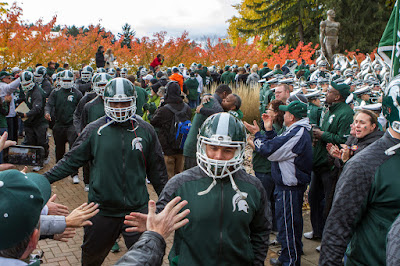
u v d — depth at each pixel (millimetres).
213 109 5531
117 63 20984
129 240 3703
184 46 23516
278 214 4234
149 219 1820
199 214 2371
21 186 1475
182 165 6699
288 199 4145
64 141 7598
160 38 23281
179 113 6363
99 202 3674
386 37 2725
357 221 2436
